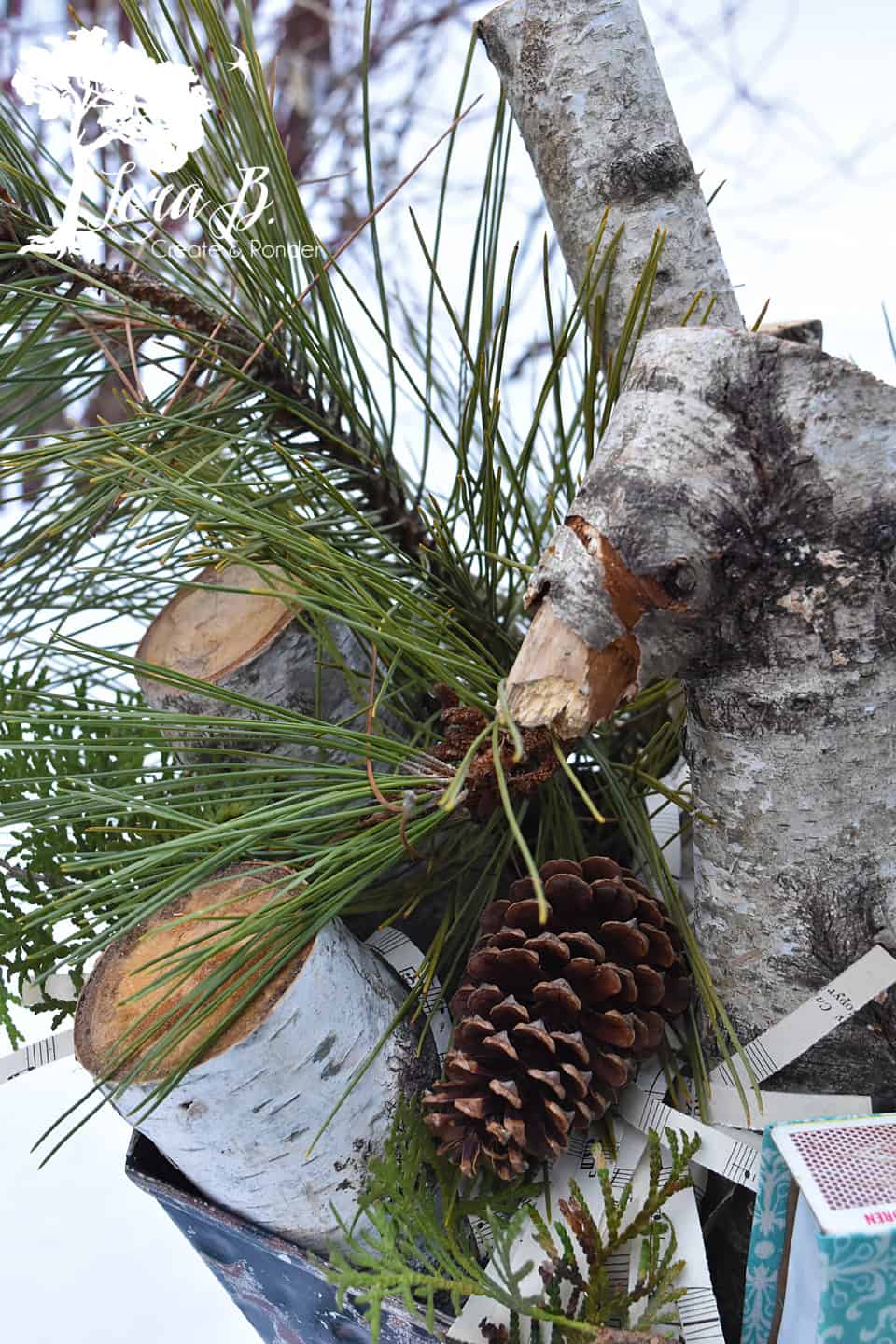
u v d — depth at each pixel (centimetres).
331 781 59
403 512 69
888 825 56
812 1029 57
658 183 62
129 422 63
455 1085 57
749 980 58
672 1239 56
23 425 74
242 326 67
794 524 53
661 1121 58
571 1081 56
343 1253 59
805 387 53
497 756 52
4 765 67
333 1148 58
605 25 62
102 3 133
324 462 68
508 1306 54
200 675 64
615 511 53
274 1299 61
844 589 54
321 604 61
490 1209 56
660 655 54
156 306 66
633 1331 54
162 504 64
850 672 54
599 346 60
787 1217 53
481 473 65
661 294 62
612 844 67
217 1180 58
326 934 59
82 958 55
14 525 69
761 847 57
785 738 55
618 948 58
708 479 53
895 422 52
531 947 58
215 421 66
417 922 66
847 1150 53
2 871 64
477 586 69
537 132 63
